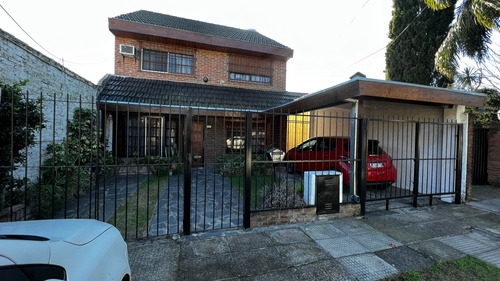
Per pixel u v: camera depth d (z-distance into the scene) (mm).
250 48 10242
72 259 1244
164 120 8766
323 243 3102
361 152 4133
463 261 2705
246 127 3510
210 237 3211
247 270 2471
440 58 6262
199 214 4109
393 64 9211
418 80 8516
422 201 5137
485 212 4402
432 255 2838
